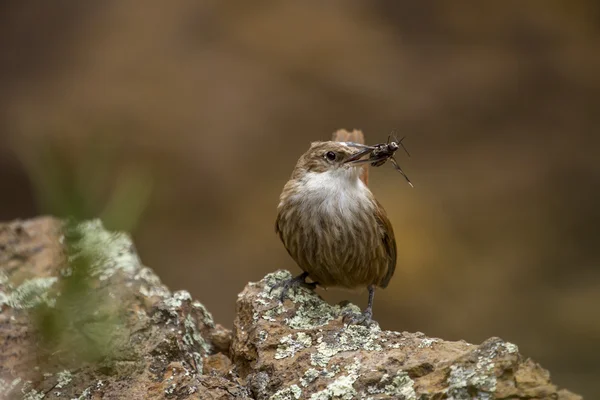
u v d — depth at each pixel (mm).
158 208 15227
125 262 6039
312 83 18812
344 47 19812
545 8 21609
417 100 18766
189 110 17609
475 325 12969
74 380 4715
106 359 4617
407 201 15953
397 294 13586
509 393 3920
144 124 17062
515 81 19609
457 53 20359
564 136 18281
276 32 20094
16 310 5387
